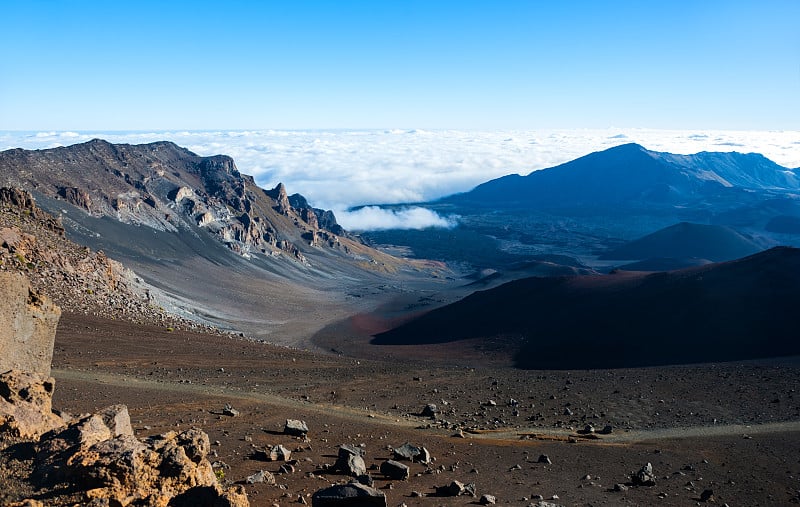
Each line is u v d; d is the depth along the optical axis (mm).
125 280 116125
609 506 23812
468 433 37031
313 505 17312
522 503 22781
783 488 27969
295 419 34844
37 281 74875
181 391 40562
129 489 12961
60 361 46812
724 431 39438
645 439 37438
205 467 15086
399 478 24812
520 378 58250
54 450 14109
